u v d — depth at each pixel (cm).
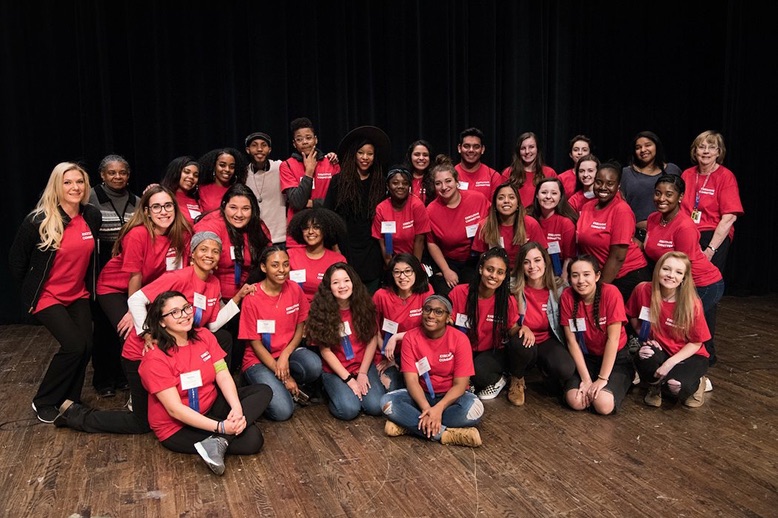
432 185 397
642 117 605
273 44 489
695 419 306
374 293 364
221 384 277
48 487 248
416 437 291
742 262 589
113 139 471
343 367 321
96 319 343
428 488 245
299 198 384
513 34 562
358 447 281
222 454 259
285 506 234
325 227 346
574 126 597
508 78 568
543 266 328
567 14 578
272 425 306
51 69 459
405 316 333
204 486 248
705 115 606
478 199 386
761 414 312
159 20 467
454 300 336
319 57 510
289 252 353
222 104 491
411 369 292
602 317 318
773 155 584
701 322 312
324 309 317
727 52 569
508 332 330
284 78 495
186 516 228
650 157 420
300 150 395
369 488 246
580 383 319
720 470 257
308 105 507
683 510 228
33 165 465
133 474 257
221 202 345
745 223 585
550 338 339
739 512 227
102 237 338
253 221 341
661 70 602
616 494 239
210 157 373
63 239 297
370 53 523
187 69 479
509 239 368
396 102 532
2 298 480
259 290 318
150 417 273
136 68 464
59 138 466
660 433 291
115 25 464
